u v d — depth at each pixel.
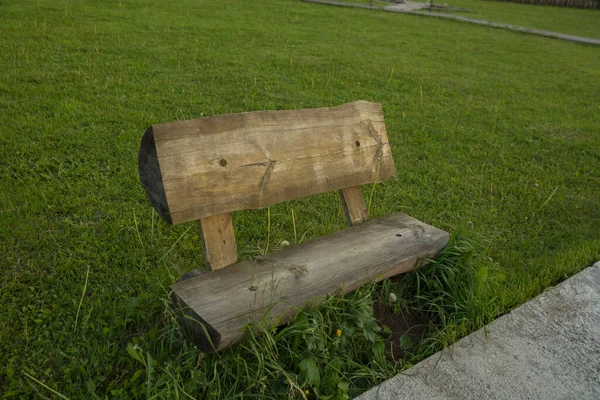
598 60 11.74
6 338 2.52
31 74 5.90
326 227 3.74
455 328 2.78
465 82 8.17
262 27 10.37
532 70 9.88
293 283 2.42
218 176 2.45
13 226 3.35
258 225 3.71
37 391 2.20
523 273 3.46
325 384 2.32
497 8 20.16
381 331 2.76
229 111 5.53
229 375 2.25
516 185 4.84
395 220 3.18
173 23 9.60
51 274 2.99
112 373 2.37
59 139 4.50
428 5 18.41
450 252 2.94
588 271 3.43
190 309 2.17
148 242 3.38
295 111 2.84
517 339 2.77
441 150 5.39
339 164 3.00
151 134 2.29
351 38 10.55
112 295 2.86
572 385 2.50
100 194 3.82
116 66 6.61
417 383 2.42
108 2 10.70
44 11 9.16
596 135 6.46
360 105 3.19
